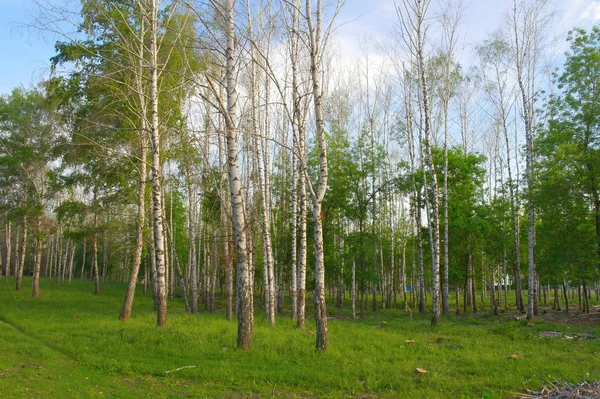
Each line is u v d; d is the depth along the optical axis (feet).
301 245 53.98
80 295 105.81
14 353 34.32
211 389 25.94
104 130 62.90
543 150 69.97
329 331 49.39
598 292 121.19
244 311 35.63
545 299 111.34
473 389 26.55
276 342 38.29
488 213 88.43
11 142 95.76
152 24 48.01
